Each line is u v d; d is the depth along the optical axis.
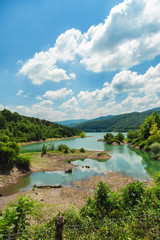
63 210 12.37
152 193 6.97
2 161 25.64
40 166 32.44
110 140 87.06
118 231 4.70
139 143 64.06
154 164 34.00
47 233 4.91
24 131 116.19
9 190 19.59
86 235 4.73
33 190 19.44
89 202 7.50
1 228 4.89
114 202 7.02
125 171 28.50
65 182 22.77
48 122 189.38
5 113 132.75
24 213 5.75
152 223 4.90
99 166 32.91
